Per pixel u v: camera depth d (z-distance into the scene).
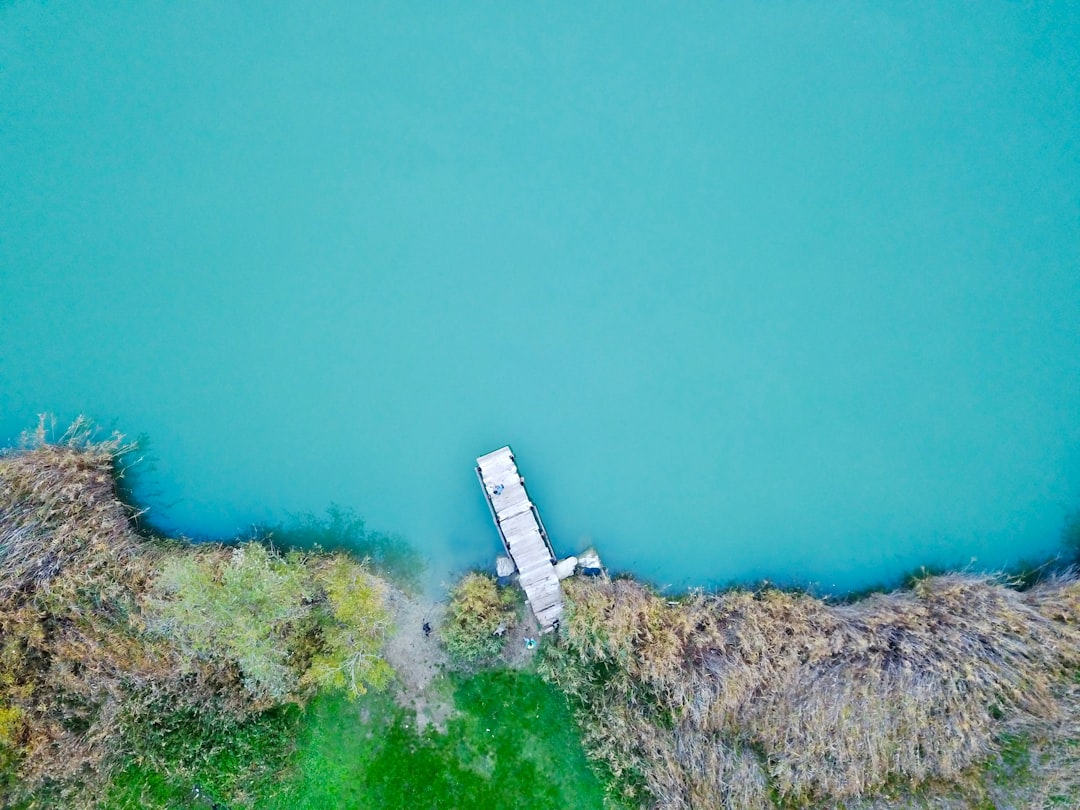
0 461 21.75
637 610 22.30
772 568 25.56
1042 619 21.67
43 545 20.86
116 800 21.50
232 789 22.30
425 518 25.39
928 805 21.62
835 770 21.75
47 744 20.47
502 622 23.61
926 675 21.41
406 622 24.42
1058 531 25.91
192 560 21.73
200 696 21.67
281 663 22.02
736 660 21.66
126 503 24.42
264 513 25.30
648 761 21.81
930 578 24.03
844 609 23.19
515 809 23.34
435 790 23.56
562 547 25.44
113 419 25.86
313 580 22.97
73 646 20.75
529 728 23.73
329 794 23.36
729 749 21.91
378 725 23.80
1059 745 21.19
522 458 26.33
